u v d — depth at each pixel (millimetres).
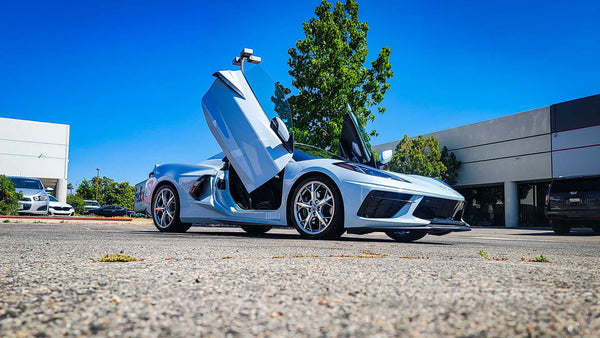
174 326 722
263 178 4512
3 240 2871
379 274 1382
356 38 13867
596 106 16594
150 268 1484
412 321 763
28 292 1001
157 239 3373
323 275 1352
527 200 19891
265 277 1298
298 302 928
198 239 3482
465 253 2574
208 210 4859
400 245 3277
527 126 19062
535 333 687
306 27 13711
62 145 26984
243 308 866
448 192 4109
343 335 676
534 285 1164
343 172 3939
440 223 3871
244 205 4855
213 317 789
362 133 4707
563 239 5508
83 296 961
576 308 868
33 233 3814
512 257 2359
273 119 4406
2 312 794
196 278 1263
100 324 725
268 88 4719
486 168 20719
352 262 1767
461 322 755
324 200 4012
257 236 4426
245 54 7121
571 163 17312
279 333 688
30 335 653
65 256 1907
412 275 1358
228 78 4969
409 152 21516
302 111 12969
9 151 25484
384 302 928
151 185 5445
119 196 57562
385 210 3756
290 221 4273
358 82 13234
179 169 5238
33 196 11180
